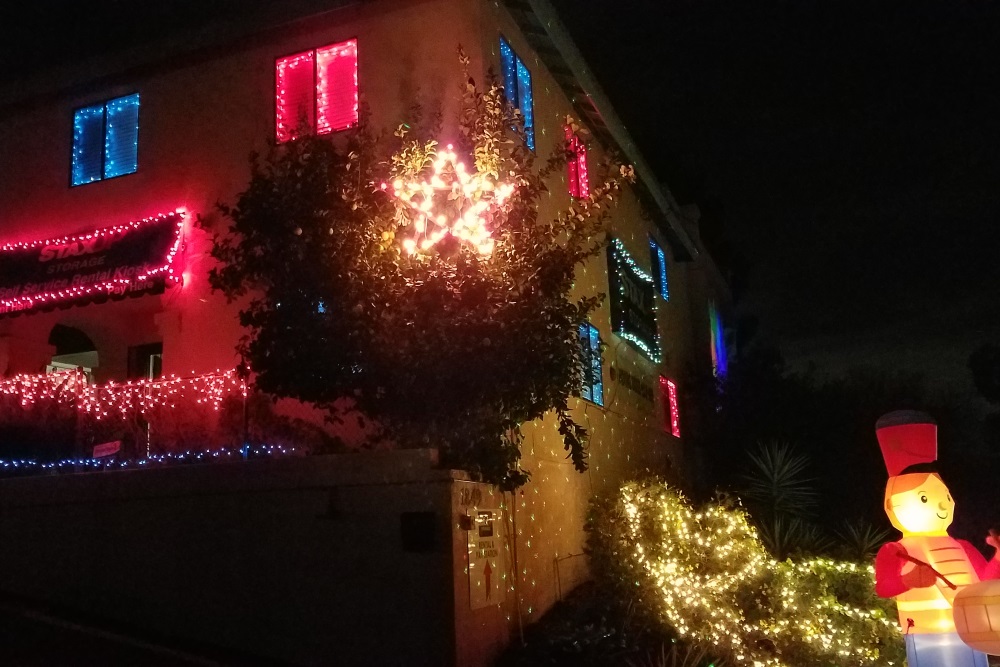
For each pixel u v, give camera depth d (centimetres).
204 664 812
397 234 890
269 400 1102
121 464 1134
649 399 1714
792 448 1867
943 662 766
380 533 828
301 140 950
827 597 1080
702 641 951
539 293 884
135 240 1258
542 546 1073
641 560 1091
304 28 1230
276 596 852
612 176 965
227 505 891
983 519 2000
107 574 927
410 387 862
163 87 1322
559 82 1420
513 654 908
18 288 1293
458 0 1135
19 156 1411
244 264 931
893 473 843
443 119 1104
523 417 904
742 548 1166
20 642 840
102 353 1421
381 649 808
